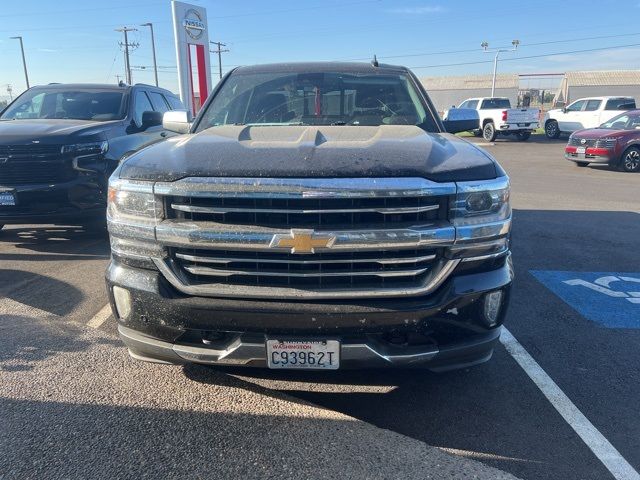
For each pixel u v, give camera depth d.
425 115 3.99
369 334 2.49
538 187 11.59
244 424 2.88
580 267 5.77
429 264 2.52
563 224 7.86
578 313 4.47
